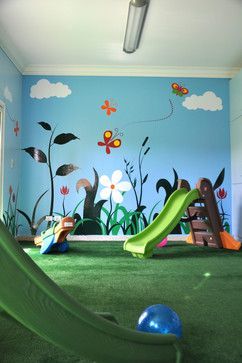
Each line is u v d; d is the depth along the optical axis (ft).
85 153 15.06
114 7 10.41
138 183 15.08
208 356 3.89
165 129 15.30
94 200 14.94
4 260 2.65
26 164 14.88
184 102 15.29
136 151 15.19
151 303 5.81
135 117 15.28
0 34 11.82
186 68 15.23
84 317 2.96
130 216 14.94
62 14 10.78
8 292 2.67
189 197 11.72
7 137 13.16
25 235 14.67
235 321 4.98
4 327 4.77
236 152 14.69
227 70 15.38
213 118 15.29
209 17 10.93
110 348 3.14
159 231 10.97
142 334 3.34
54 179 14.90
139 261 9.80
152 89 15.37
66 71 15.11
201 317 5.14
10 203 13.57
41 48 13.25
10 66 13.47
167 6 10.30
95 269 8.63
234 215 14.88
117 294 6.34
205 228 12.93
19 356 3.91
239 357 3.87
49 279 2.84
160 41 12.67
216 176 15.26
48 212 14.79
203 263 9.52
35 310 2.78
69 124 15.11
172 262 9.67
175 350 3.55
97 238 14.80
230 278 7.69
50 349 4.09
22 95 15.03
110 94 15.26
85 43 12.85
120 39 12.53
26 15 10.81
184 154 15.28
